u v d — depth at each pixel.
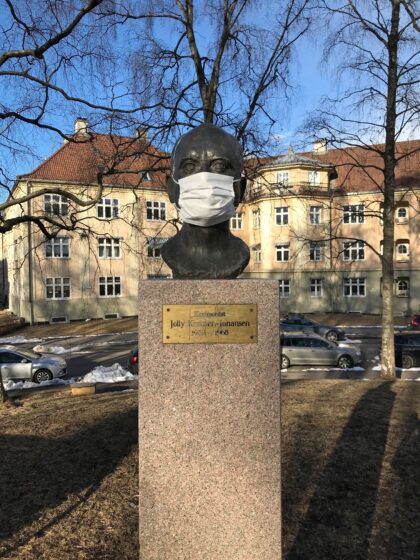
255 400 3.29
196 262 3.72
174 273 3.77
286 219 35.69
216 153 3.47
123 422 7.87
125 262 33.22
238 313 3.28
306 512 4.88
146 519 3.29
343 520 4.73
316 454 6.33
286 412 8.38
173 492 3.28
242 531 3.29
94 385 11.59
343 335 23.83
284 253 36.12
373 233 35.41
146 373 3.26
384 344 13.73
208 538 3.29
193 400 3.27
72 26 8.93
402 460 6.12
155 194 30.95
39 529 4.56
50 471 5.91
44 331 28.30
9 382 14.75
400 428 7.43
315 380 12.63
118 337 26.34
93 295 32.47
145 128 11.85
